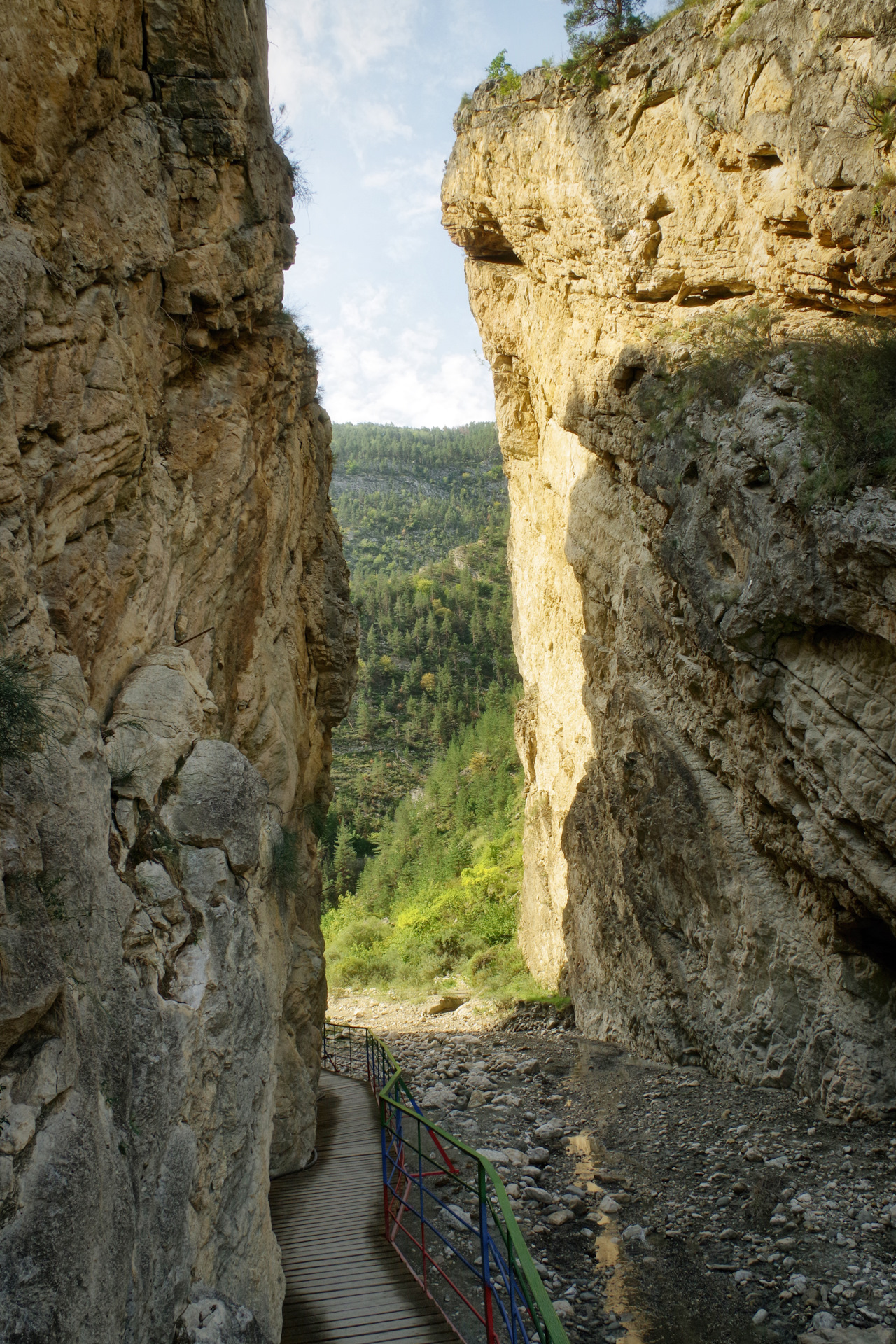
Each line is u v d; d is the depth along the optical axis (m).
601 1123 13.38
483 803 59.19
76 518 6.20
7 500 5.01
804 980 13.22
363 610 126.31
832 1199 9.59
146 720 6.65
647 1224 9.62
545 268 22.45
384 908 53.53
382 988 32.47
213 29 8.81
